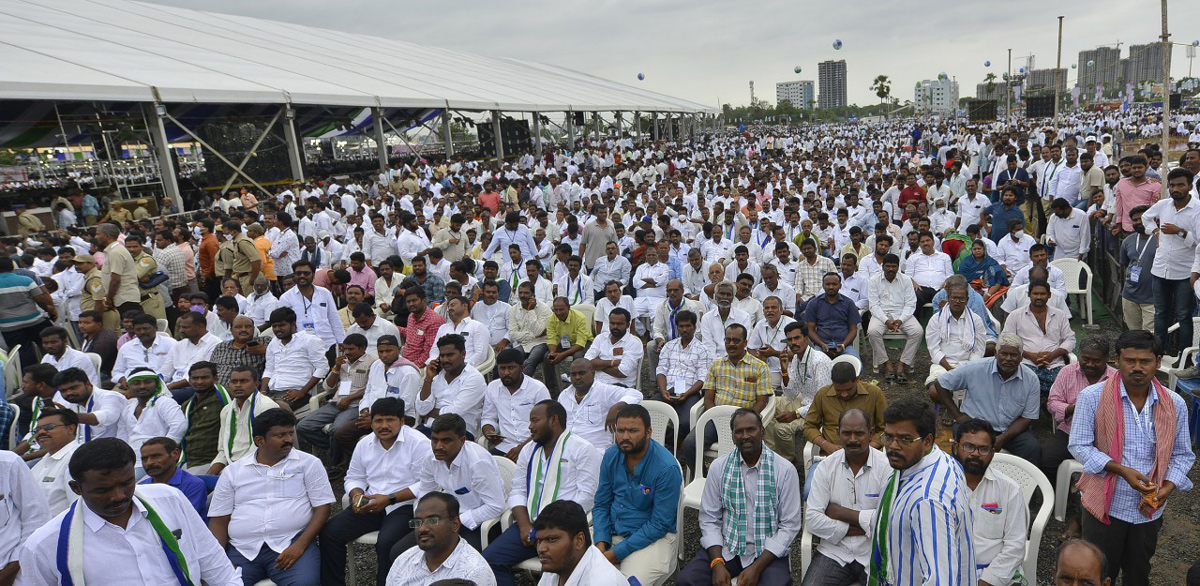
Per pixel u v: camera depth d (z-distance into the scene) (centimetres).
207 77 2073
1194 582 273
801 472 607
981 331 700
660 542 435
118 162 1969
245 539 454
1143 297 750
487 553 448
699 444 555
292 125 2341
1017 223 957
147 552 337
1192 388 557
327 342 833
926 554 317
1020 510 375
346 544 487
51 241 1305
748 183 2114
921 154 3005
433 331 777
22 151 1803
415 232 1292
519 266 1075
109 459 317
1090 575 277
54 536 328
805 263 961
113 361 827
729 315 739
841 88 19462
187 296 866
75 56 1919
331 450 661
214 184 2233
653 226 1441
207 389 595
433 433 455
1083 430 388
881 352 816
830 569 401
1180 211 664
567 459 466
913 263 959
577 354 799
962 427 384
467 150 3981
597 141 4853
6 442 620
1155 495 356
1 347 895
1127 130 3888
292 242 1226
